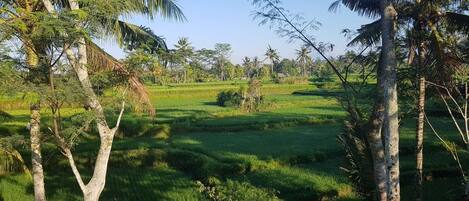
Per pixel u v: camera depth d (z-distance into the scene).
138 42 16.73
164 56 14.68
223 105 53.75
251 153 25.31
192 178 21.80
